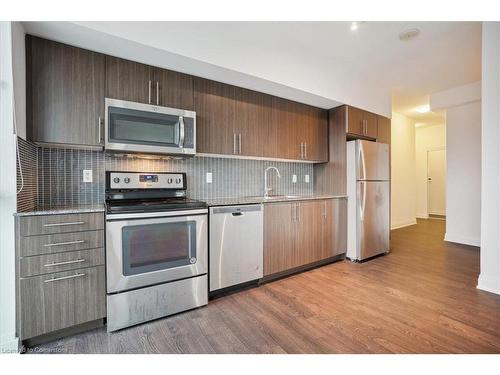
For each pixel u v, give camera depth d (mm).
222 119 2537
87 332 1727
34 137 1712
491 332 1700
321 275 2789
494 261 2311
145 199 2295
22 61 1627
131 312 1804
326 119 3508
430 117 5855
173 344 1603
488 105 2330
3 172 1482
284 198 2850
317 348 1554
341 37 2449
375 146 3391
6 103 1477
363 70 3262
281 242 2686
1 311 1489
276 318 1906
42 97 1739
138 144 2020
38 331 1548
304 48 2641
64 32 1676
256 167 3189
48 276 1575
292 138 3109
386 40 2533
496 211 2293
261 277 2521
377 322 1839
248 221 2428
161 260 1925
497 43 2254
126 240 1790
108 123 1902
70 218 1638
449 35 2480
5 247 1493
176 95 2258
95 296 1713
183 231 2020
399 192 5645
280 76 2562
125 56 1988
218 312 2006
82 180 2135
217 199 2789
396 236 4703
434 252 3670
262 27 2189
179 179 2467
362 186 3217
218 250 2248
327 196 3146
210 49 2115
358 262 3215
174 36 1942
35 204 1916
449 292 2324
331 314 1957
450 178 4320
